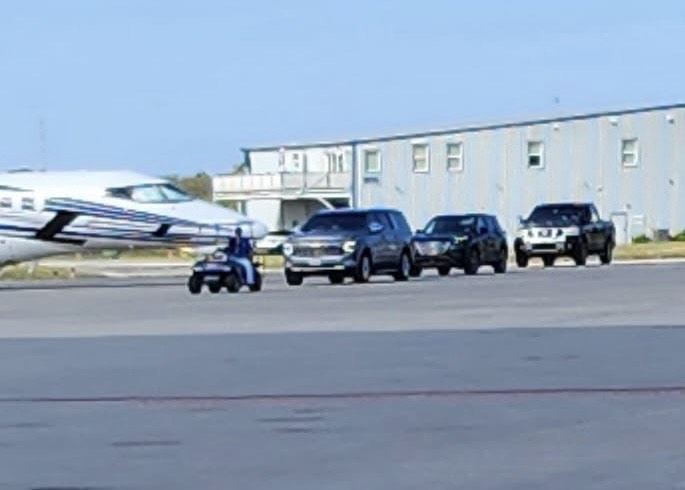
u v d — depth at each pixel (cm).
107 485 1406
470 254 6269
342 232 5484
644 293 4350
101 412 1917
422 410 1880
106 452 1596
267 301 4306
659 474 1414
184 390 2133
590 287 4775
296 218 12038
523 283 5191
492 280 5553
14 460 1552
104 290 5556
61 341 3009
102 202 5953
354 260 5412
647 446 1577
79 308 4262
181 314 3791
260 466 1495
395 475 1432
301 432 1716
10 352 2772
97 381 2266
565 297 4206
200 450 1599
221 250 5194
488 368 2341
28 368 2473
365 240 5472
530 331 3009
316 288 5144
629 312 3519
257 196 11988
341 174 11606
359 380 2211
